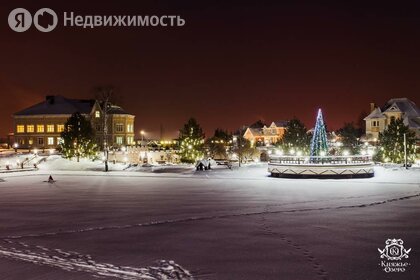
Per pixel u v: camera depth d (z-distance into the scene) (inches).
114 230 848.3
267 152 4589.1
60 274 581.3
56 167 3004.4
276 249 700.0
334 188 1539.1
